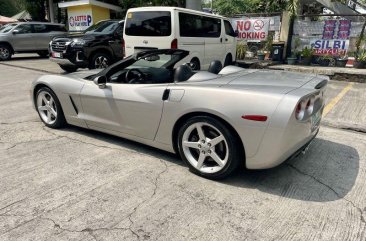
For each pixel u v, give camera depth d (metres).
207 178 3.23
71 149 3.99
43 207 2.75
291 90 2.89
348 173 3.38
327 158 3.75
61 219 2.59
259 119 2.77
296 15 11.04
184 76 3.51
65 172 3.38
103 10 17.31
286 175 3.32
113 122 3.92
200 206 2.76
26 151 3.92
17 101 6.59
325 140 4.36
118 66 3.94
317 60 10.98
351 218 2.60
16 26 14.97
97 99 3.96
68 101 4.35
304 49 10.90
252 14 12.10
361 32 10.15
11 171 3.40
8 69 11.94
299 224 2.52
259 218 2.60
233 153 2.97
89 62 9.49
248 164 2.99
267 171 3.40
